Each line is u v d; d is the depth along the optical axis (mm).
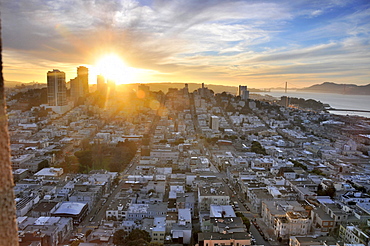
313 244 195125
